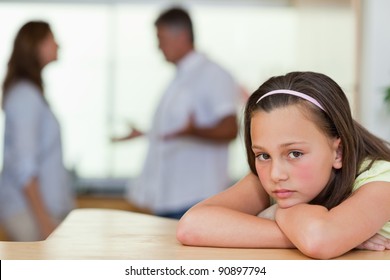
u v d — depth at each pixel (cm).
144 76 672
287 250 170
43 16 666
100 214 250
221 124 412
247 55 682
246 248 173
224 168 427
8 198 386
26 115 380
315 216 159
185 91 418
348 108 180
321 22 565
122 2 670
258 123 169
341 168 179
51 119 397
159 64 672
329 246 154
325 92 173
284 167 167
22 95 382
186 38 420
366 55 412
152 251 169
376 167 179
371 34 407
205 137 412
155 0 672
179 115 417
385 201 169
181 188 420
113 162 671
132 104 672
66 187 413
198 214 179
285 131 165
